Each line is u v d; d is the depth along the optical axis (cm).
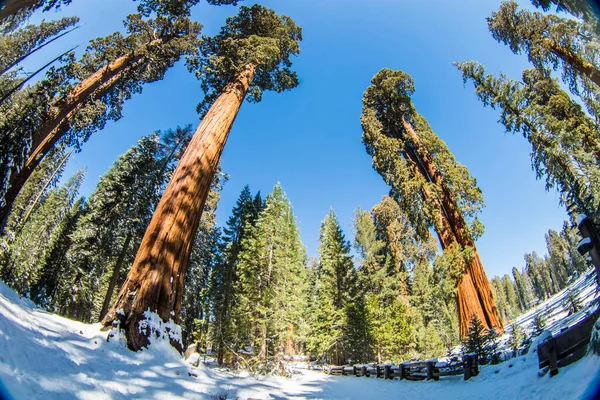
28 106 839
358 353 2084
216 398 484
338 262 2391
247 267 1775
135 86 1527
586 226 432
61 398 290
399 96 2350
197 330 2219
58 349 417
